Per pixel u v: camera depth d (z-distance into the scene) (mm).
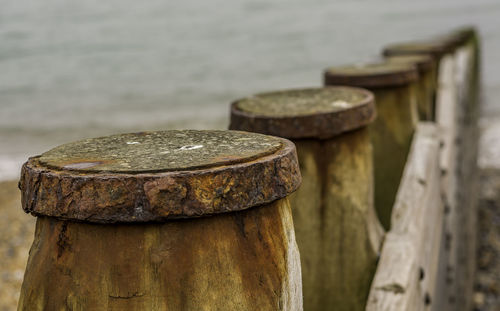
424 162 3621
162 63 37938
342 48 38688
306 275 2537
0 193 10984
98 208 1251
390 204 3852
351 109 2402
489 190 13750
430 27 50656
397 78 3777
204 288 1298
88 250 1305
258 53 39250
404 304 2381
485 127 19625
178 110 22344
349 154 2469
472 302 8672
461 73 8906
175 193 1247
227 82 28688
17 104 24484
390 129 3840
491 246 10883
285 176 1396
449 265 5035
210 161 1312
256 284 1348
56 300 1332
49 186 1297
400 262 2596
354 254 2539
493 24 50500
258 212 1377
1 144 16578
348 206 2490
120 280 1285
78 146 1507
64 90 28562
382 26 53250
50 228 1365
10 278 7242
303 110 2391
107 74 34094
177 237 1289
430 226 3480
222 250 1315
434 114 6234
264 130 2311
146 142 1525
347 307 2568
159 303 1288
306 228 2477
